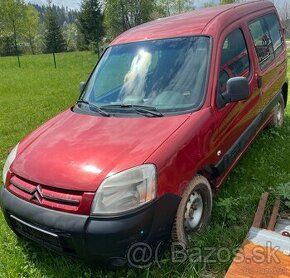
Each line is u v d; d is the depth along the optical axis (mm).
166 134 3311
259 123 5156
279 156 5238
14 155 3650
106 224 2865
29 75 21609
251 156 5227
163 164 3070
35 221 3080
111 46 4723
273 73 5633
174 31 4344
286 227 3627
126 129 3471
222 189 4414
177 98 3787
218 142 3840
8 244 3789
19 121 9766
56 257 3510
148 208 2939
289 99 8273
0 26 49656
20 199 3250
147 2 51969
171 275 3166
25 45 63625
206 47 4027
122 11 51938
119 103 3965
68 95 13727
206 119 3605
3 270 3441
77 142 3395
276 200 3949
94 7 51438
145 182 2951
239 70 4488
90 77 4660
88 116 3926
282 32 6484
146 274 3139
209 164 3688
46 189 3104
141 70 4152
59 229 2959
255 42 5102
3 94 14773
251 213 3916
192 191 3412
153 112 3682
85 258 3006
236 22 4703
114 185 2920
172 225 3148
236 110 4223
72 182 3000
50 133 3732
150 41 4352
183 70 3961
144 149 3139
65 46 66125
